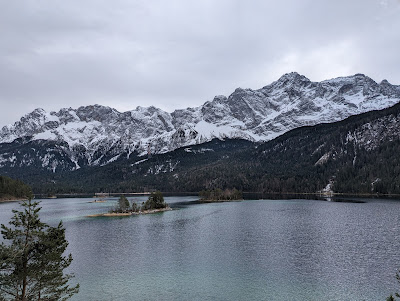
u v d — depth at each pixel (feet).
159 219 526.57
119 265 255.50
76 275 231.71
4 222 479.82
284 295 190.90
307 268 239.91
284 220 477.77
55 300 148.46
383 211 557.33
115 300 186.09
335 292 193.98
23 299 134.72
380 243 312.71
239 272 233.35
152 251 299.38
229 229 409.28
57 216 589.73
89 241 349.41
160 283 213.05
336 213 545.44
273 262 256.32
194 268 244.22
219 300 185.06
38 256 136.15
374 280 212.43
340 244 311.27
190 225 452.76
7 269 136.46
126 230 420.36
